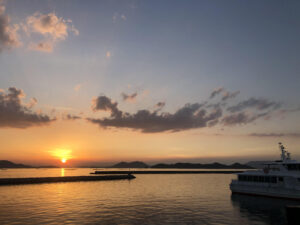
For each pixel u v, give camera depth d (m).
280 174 40.72
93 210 31.66
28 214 28.86
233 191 48.59
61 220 25.88
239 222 25.86
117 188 65.00
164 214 29.42
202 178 122.31
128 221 25.73
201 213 30.22
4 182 78.06
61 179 93.38
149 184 80.12
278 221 26.42
